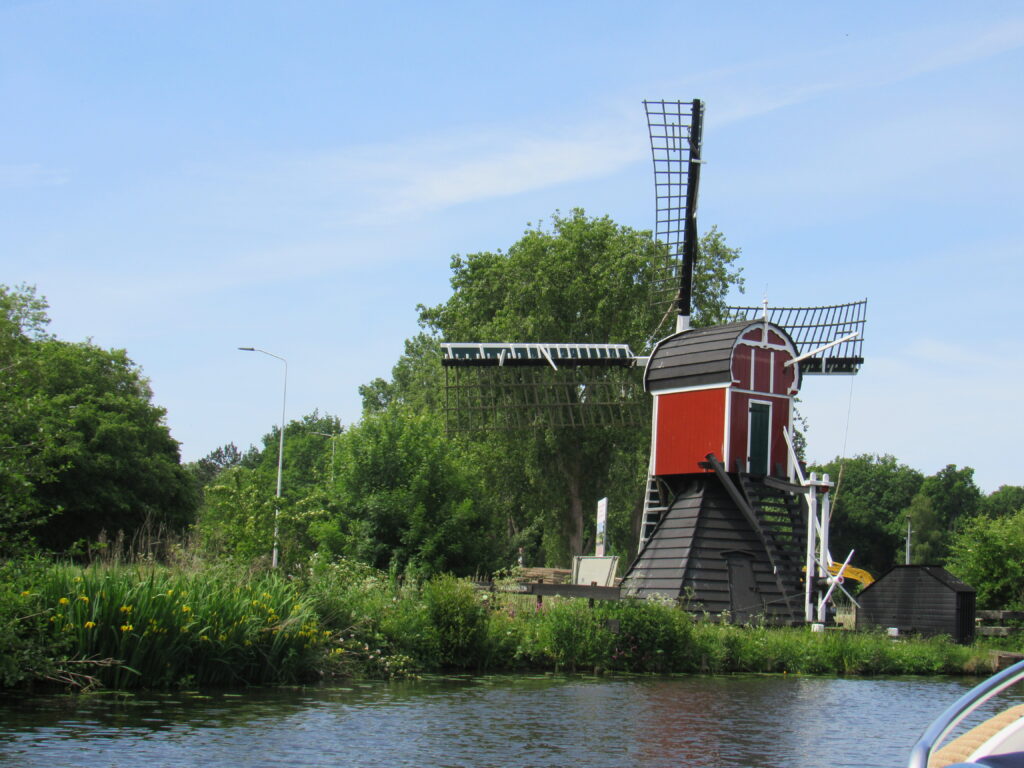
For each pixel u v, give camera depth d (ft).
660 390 110.63
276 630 60.70
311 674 62.39
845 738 49.73
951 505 345.92
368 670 65.92
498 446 172.55
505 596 83.66
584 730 48.70
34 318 180.24
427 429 126.82
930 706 63.62
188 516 179.01
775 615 98.07
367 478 122.52
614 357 127.44
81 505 154.71
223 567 65.36
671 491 110.73
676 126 123.65
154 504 168.04
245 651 59.36
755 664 82.38
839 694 68.13
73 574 56.49
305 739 43.37
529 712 53.52
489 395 130.82
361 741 43.52
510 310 171.73
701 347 107.65
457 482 123.65
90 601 54.65
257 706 51.24
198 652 57.62
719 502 104.27
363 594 72.18
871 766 42.78
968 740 27.84
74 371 171.12
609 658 76.48
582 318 173.06
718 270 179.83
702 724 52.08
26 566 54.24
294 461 338.13
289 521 77.87
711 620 96.84
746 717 55.26
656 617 78.84
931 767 26.81
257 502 77.46
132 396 177.17
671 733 48.93
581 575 101.14
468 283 187.73
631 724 51.06
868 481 342.44
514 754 42.32
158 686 55.67
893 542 334.65
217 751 40.14
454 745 43.68
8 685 50.83
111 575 56.03
